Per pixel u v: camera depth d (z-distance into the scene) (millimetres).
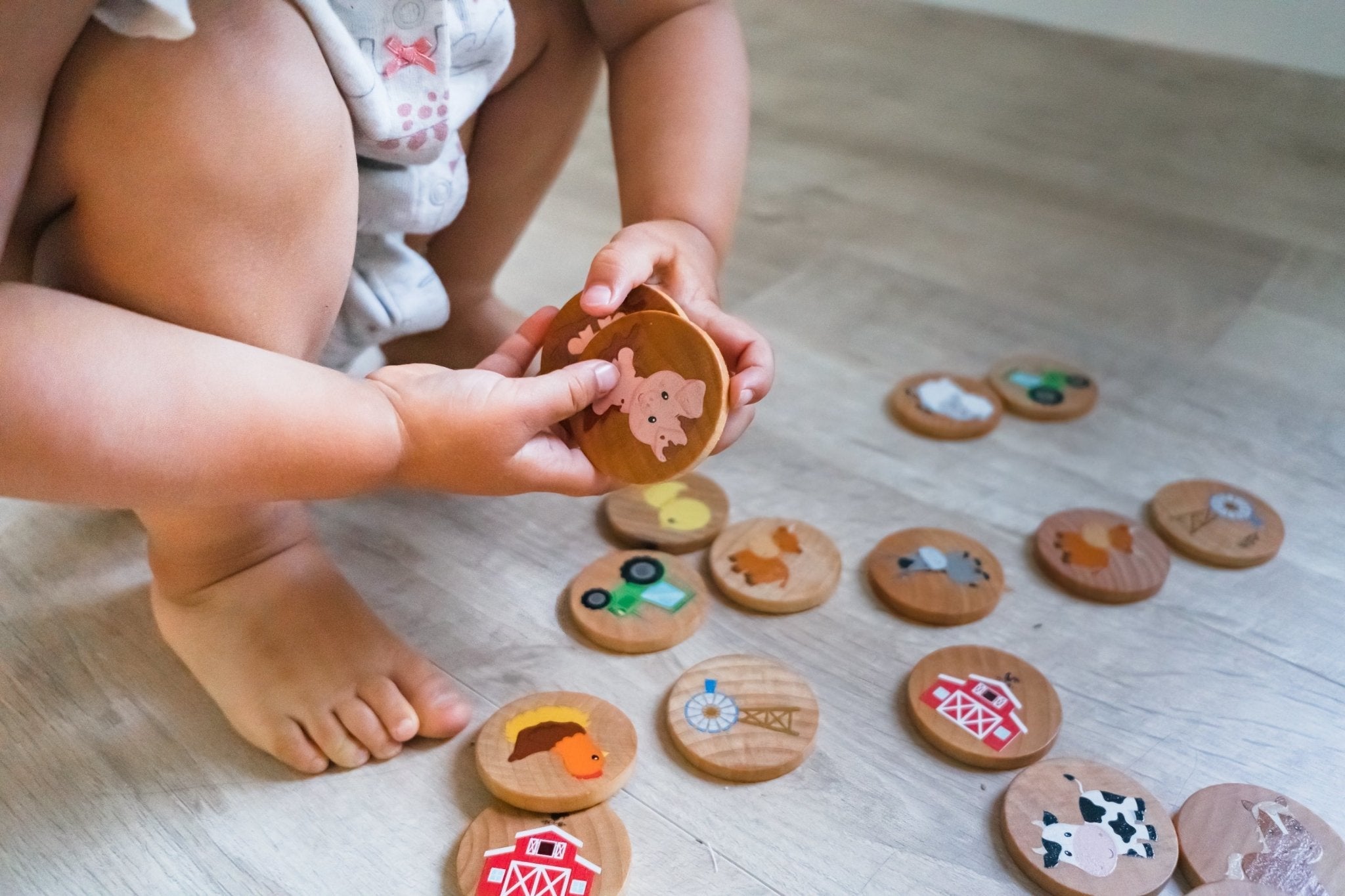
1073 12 1898
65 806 712
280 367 632
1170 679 810
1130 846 684
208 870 677
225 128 612
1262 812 706
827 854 691
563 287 1230
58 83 595
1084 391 1089
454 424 661
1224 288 1272
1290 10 1692
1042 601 873
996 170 1521
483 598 867
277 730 732
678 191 862
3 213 582
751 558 884
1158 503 952
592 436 736
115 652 815
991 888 675
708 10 922
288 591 783
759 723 755
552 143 981
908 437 1044
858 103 1709
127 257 625
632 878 673
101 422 564
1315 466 1014
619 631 820
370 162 785
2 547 897
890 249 1338
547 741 733
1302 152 1555
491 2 787
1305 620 859
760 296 1240
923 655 826
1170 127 1624
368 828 703
